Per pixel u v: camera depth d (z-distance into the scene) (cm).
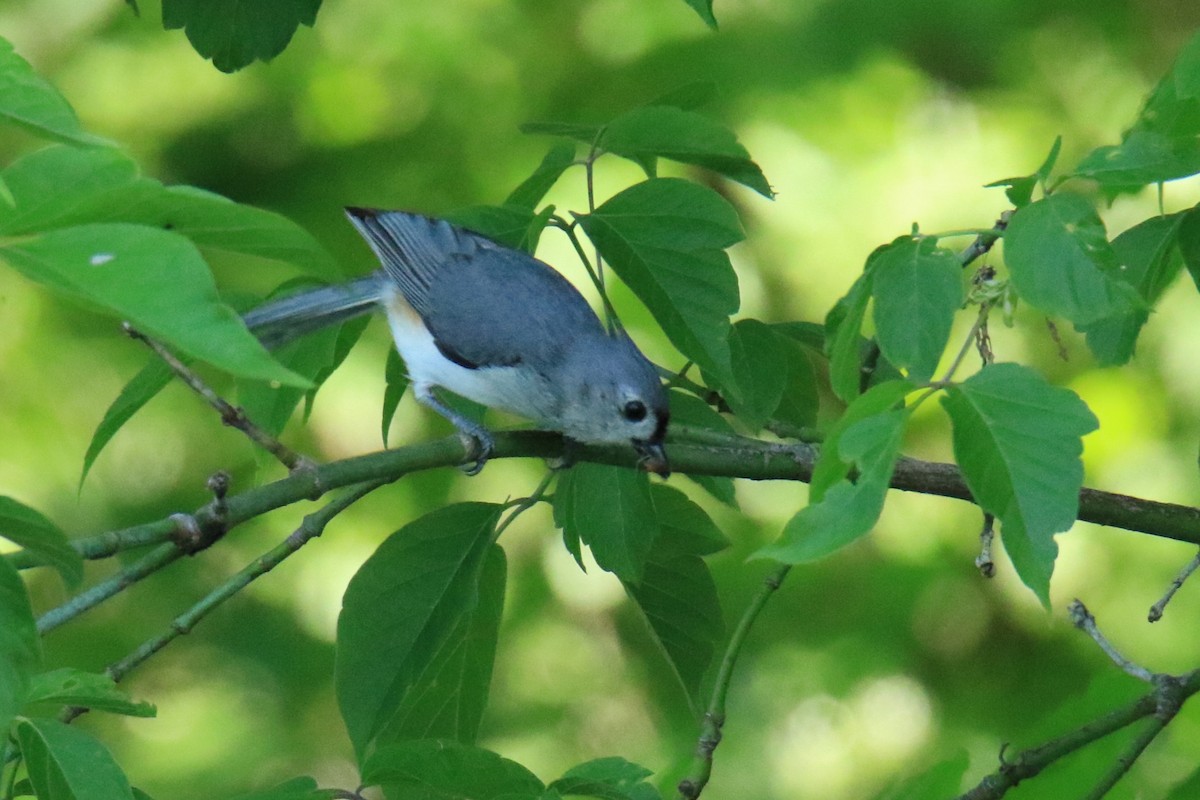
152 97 1466
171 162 1469
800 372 726
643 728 1376
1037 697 1322
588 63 1460
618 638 1402
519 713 1373
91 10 1482
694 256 610
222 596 558
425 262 755
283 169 1475
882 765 1291
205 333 334
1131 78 1433
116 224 345
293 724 1376
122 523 1375
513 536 1380
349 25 1476
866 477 397
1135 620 1307
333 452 1373
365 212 768
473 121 1454
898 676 1331
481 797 490
